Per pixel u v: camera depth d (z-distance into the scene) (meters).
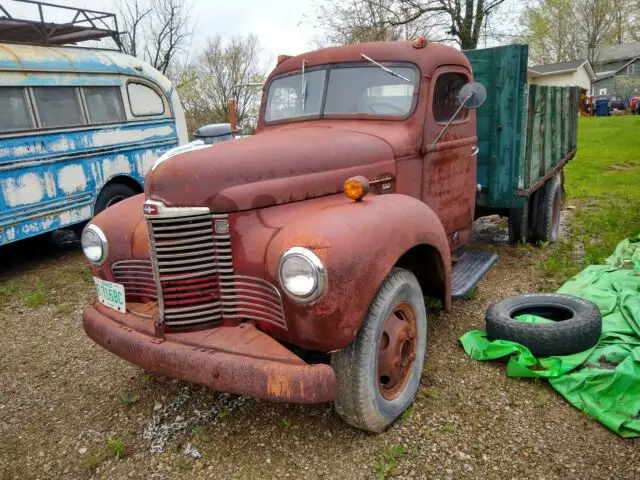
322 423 2.95
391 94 3.74
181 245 2.58
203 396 3.29
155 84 7.96
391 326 2.78
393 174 3.46
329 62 3.98
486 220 7.78
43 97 6.44
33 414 3.26
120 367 3.78
